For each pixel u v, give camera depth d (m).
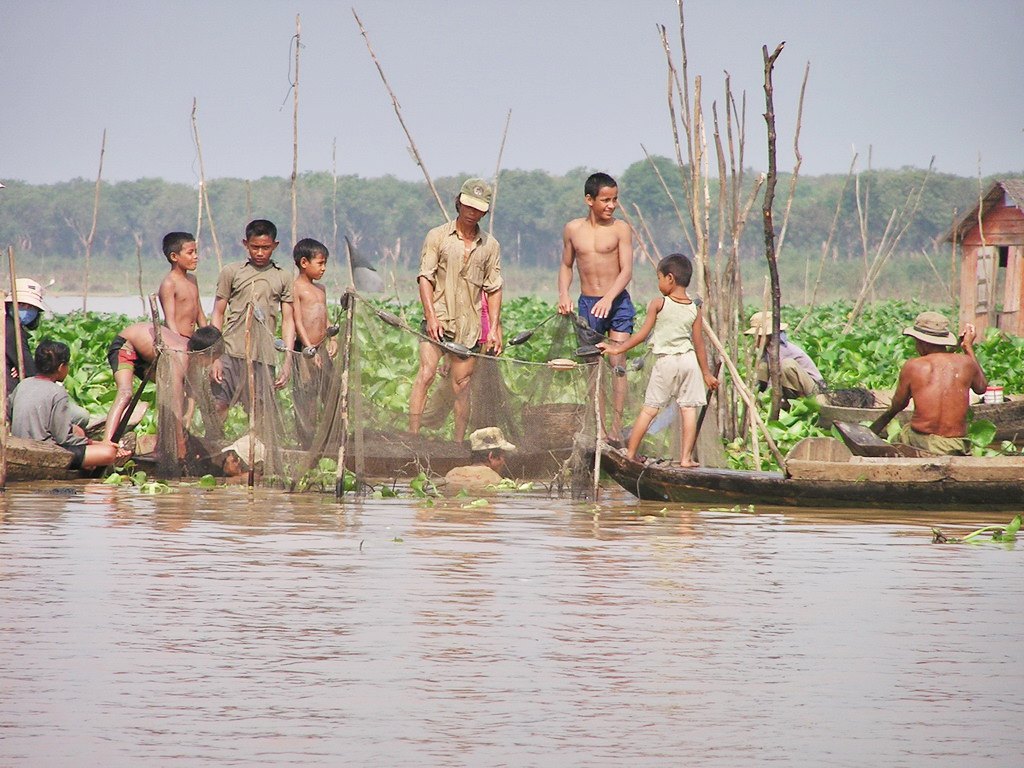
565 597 22.48
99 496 34.88
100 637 19.53
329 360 38.78
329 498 35.31
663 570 24.94
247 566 24.92
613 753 15.00
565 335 40.50
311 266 41.66
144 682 17.41
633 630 20.25
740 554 26.78
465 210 38.69
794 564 25.70
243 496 35.47
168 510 32.34
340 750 15.01
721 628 20.44
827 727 15.92
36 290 41.62
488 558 26.02
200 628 20.11
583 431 37.41
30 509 32.09
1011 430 42.72
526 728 15.80
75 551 26.28
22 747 15.01
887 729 15.85
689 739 15.46
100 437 42.06
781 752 15.07
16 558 25.48
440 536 28.69
